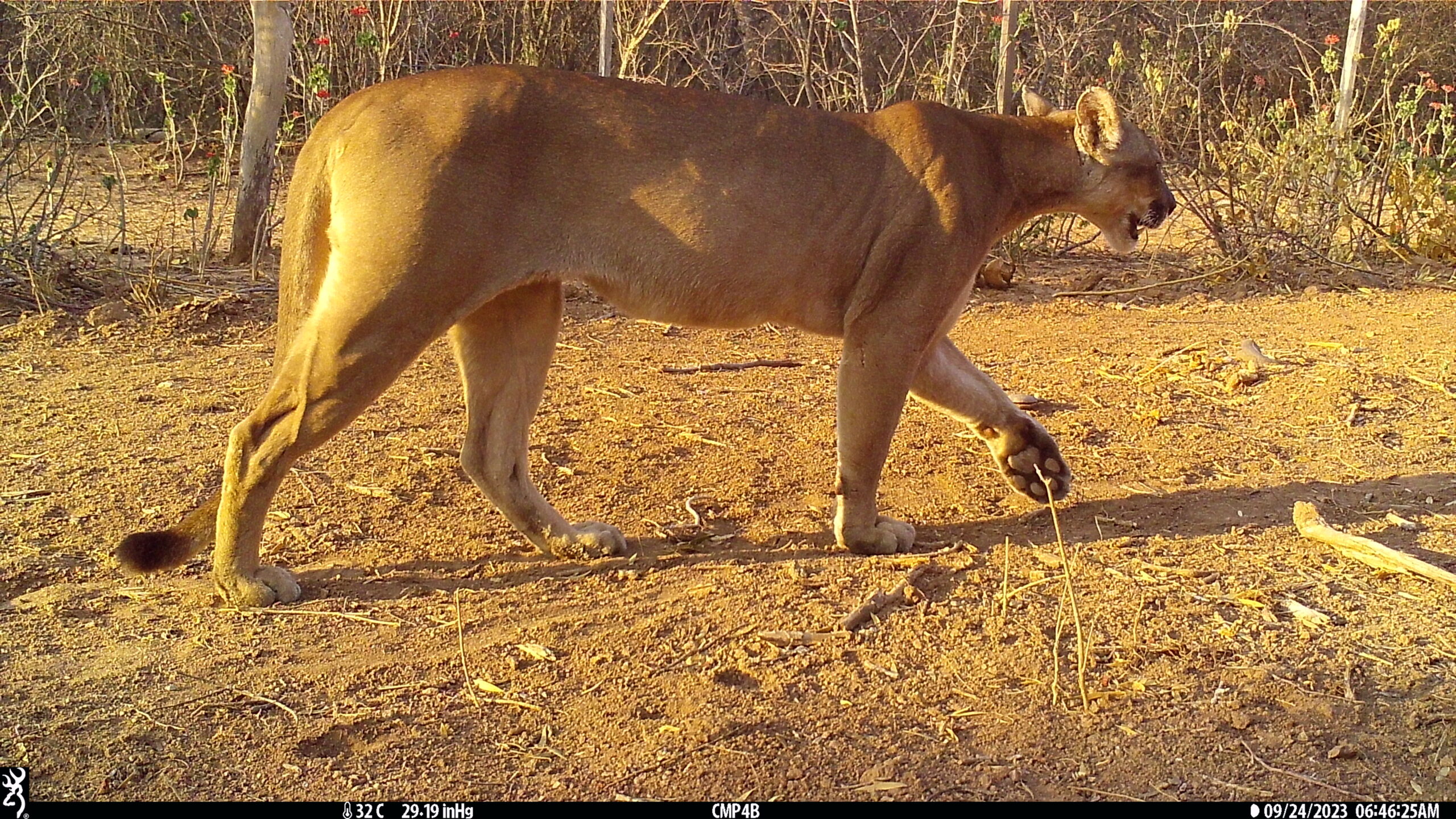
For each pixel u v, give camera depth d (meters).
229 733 3.66
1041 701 3.85
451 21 12.96
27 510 5.16
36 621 4.30
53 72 10.49
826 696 3.88
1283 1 14.90
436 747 3.62
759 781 3.47
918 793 3.43
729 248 4.60
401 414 6.43
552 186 4.40
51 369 7.12
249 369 7.18
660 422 6.45
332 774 3.49
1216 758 3.59
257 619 4.35
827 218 4.69
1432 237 10.53
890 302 4.77
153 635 4.23
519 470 4.92
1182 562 4.79
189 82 13.32
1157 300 9.30
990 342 8.06
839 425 4.89
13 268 8.45
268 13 9.12
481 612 4.43
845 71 11.52
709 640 4.21
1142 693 3.89
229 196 11.26
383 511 5.29
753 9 13.27
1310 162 10.12
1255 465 5.88
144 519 5.11
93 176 11.86
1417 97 10.59
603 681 3.96
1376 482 5.63
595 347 7.83
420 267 4.22
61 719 3.71
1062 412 6.65
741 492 5.57
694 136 4.55
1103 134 5.09
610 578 4.71
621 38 11.62
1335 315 8.78
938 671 4.02
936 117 4.91
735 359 7.60
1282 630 4.28
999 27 10.20
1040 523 5.25
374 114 4.31
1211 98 12.15
